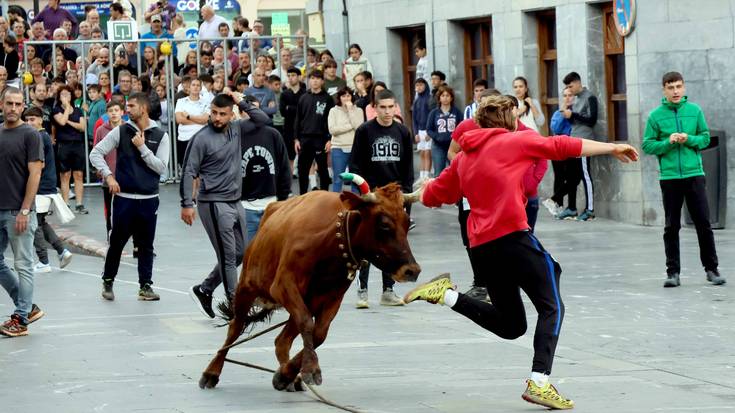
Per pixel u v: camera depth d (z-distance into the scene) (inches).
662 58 907.4
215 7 1851.6
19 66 1249.4
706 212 631.8
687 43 895.7
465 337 511.8
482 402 387.5
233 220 566.9
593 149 377.7
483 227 382.0
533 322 544.7
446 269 715.4
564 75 1001.5
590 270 697.6
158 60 1224.2
